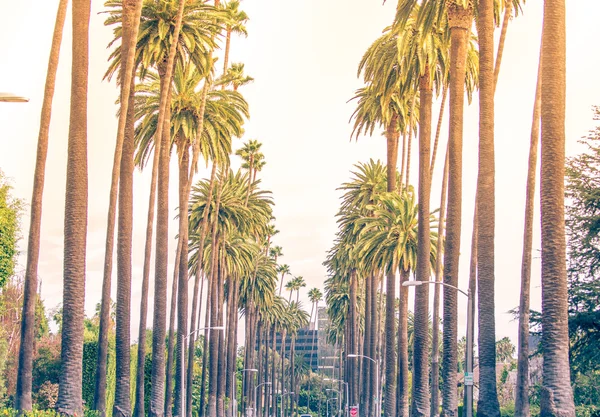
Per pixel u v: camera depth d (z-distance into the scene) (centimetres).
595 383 4597
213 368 8512
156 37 4644
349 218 9031
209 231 8531
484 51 3641
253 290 12019
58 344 7700
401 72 5244
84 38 3119
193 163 5656
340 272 11306
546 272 2483
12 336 7081
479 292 3466
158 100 5553
